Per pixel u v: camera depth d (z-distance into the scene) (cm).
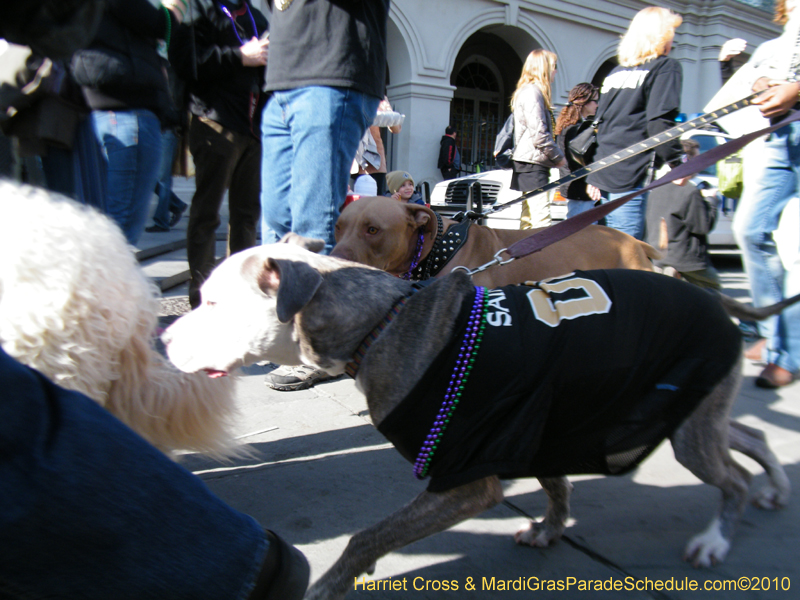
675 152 414
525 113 579
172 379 189
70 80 232
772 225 356
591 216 223
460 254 299
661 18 399
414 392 162
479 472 156
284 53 316
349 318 175
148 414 183
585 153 509
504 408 159
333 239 333
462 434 160
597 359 166
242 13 423
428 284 188
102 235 166
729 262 886
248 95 415
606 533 220
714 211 496
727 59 575
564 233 219
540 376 162
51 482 94
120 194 287
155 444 194
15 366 98
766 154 346
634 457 184
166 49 353
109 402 178
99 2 177
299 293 162
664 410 177
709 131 744
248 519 120
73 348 155
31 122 225
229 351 178
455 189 912
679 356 181
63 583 101
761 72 360
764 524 225
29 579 99
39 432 96
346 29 306
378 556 166
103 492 99
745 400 344
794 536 217
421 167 1348
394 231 284
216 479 254
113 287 164
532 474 177
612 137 417
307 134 317
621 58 419
